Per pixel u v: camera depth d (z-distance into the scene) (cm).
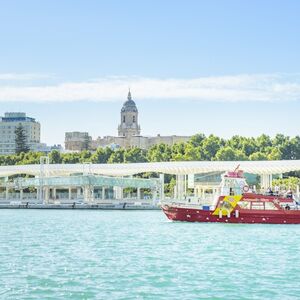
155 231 10294
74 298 4778
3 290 5034
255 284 5331
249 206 11962
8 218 14112
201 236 9444
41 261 6569
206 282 5412
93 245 8144
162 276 5684
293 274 5819
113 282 5388
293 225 11688
